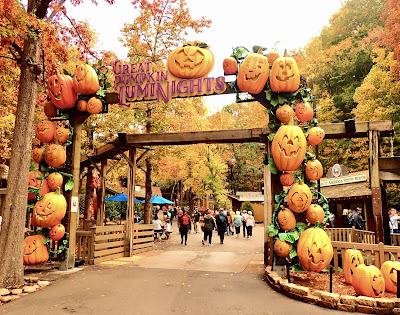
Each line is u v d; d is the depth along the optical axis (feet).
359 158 97.40
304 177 26.58
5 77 33.04
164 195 175.11
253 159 169.99
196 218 78.95
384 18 126.72
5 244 23.66
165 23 59.62
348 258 23.66
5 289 22.07
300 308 18.40
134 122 61.41
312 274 27.02
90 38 34.88
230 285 23.91
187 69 31.76
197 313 17.61
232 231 75.87
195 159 107.76
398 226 46.70
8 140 58.85
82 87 30.78
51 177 29.09
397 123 82.28
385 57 105.29
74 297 20.59
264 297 20.71
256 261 35.65
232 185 171.32
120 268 30.42
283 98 28.45
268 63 29.19
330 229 37.04
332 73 132.46
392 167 29.99
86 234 33.14
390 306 17.38
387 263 21.88
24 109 25.68
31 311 17.85
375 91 92.27
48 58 33.58
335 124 30.91
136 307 18.60
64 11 30.89
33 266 31.12
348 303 18.02
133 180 40.19
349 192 62.64
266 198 32.48
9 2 22.39
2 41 25.99
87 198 52.44
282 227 25.11
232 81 30.48
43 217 27.91
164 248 49.08
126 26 60.23
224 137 33.81
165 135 36.01
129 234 39.17
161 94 32.58
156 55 60.85
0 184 44.68
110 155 46.65
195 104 77.25
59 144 30.50
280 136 25.80
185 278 26.14
